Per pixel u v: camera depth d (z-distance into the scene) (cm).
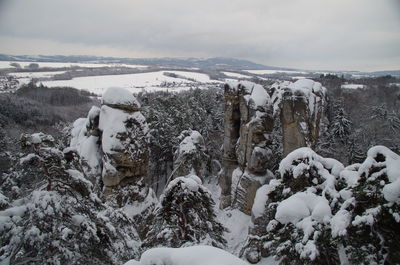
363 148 3547
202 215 1192
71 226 834
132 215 2164
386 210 741
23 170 893
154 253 504
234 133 2981
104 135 2158
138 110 2320
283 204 938
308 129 2261
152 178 4222
